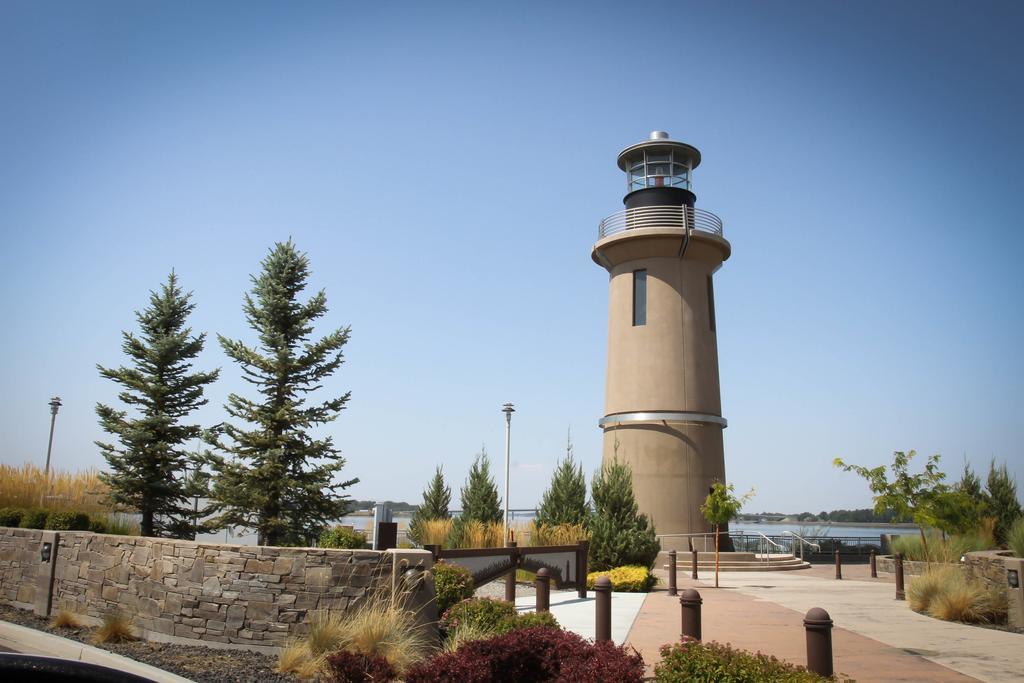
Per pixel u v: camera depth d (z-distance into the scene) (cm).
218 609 1222
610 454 3334
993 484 2875
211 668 1063
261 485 2048
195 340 2314
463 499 3419
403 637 1102
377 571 1206
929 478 2362
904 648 1203
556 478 2819
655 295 3375
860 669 1043
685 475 3180
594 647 882
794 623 1485
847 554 3581
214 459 2050
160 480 2177
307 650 1065
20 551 1683
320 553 1205
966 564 1705
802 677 721
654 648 1207
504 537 2567
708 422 3284
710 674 754
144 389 2214
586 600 1889
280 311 2192
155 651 1181
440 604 1337
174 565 1292
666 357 3297
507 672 855
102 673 248
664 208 3416
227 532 2300
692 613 941
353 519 2645
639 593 2114
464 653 877
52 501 2203
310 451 2095
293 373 2150
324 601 1181
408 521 3466
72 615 1405
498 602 1222
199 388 2300
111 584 1398
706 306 3434
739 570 2953
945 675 1005
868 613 1636
